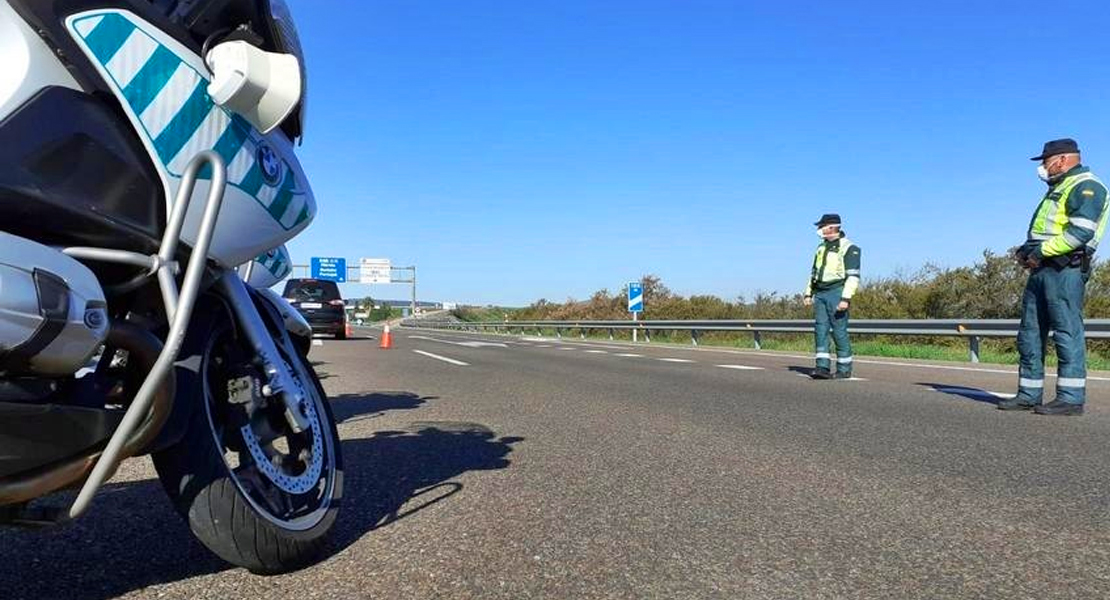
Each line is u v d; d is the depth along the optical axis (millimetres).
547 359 15062
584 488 4387
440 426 6520
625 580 2988
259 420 2932
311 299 25484
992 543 3447
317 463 3174
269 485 2904
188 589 2816
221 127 2564
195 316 2715
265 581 2904
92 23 2240
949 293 22703
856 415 7117
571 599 2799
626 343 24469
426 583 2924
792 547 3383
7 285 1858
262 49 2633
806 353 17375
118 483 4387
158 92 2377
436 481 4520
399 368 12570
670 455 5312
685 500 4137
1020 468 4906
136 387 2391
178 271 2387
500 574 3031
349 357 15320
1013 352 16969
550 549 3332
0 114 2049
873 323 16156
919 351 15812
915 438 5953
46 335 1926
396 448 5520
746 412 7336
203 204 2482
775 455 5320
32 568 3025
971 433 6156
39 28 2145
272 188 2812
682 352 18078
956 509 3980
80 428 2107
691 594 2855
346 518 3725
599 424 6629
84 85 2250
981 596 2850
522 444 5703
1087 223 6801
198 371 2629
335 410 7465
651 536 3523
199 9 2490
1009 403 7422
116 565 3059
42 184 2094
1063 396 7145
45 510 2193
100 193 2227
